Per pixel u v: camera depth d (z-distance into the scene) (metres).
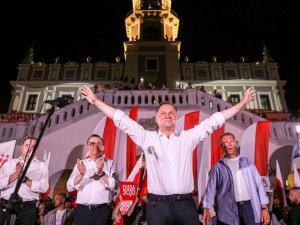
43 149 13.13
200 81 26.78
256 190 4.48
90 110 13.95
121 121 3.26
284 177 13.39
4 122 13.72
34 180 4.64
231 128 13.65
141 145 3.28
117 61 28.83
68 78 27.59
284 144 13.64
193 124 9.84
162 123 3.26
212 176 4.59
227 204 4.36
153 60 27.36
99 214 4.56
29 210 4.48
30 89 26.47
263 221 4.30
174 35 32.12
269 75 27.66
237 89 26.70
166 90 14.40
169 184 3.03
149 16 30.19
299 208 5.21
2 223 2.90
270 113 23.53
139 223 5.93
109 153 9.45
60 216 7.09
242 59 28.64
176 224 2.96
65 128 13.56
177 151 3.18
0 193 4.45
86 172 4.73
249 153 9.60
